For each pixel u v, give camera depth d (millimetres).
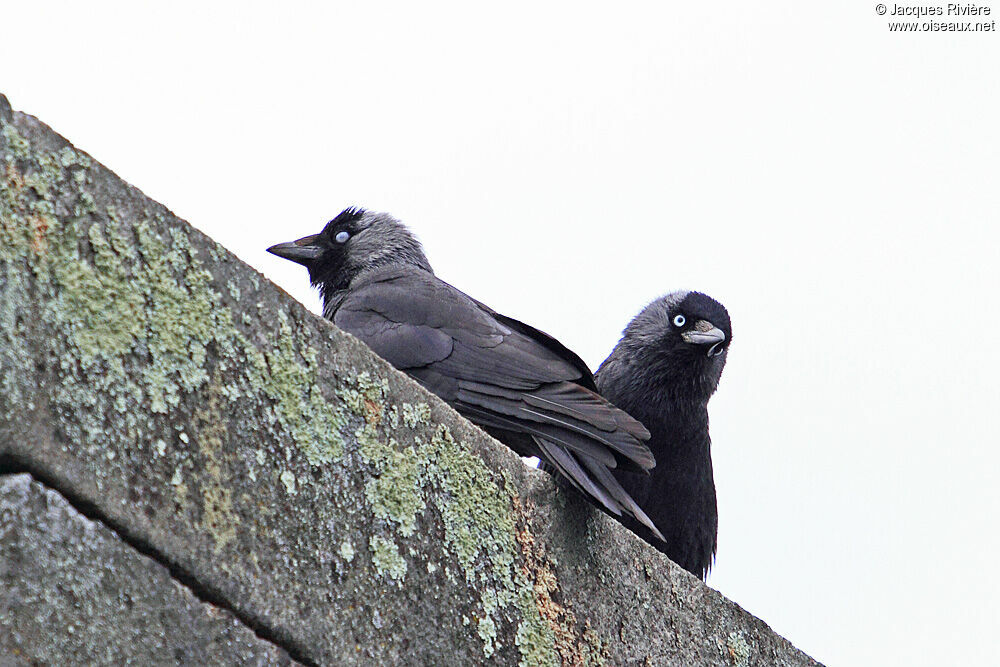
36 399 5273
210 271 6219
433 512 6988
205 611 5668
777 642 9422
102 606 5250
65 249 5605
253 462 6086
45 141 5668
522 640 7305
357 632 6281
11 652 4891
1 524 5023
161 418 5746
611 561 8281
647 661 8234
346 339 6855
